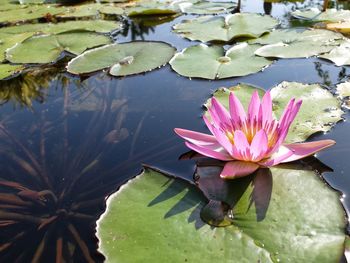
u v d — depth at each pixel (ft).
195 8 11.23
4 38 9.55
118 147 4.78
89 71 7.29
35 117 5.90
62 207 3.90
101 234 3.28
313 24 8.74
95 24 10.12
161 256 3.03
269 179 3.66
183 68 6.79
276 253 2.94
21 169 4.58
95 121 5.53
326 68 6.37
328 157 4.06
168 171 4.08
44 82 7.15
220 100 5.20
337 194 3.43
